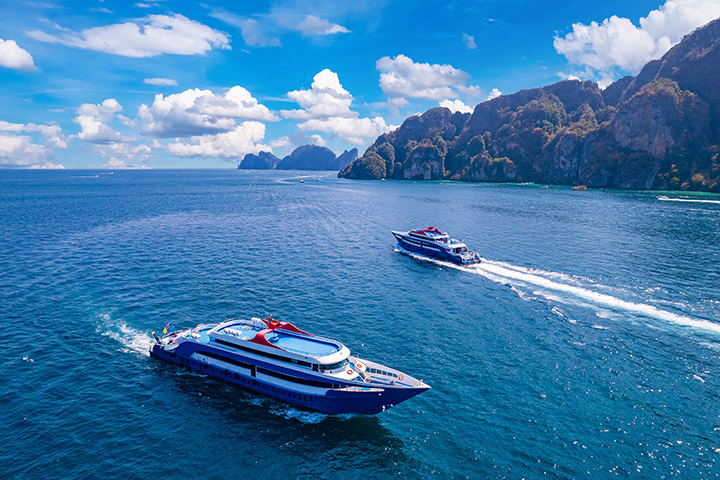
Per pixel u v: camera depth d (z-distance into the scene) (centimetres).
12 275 6981
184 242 9806
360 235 11175
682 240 10175
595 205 18362
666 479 2831
